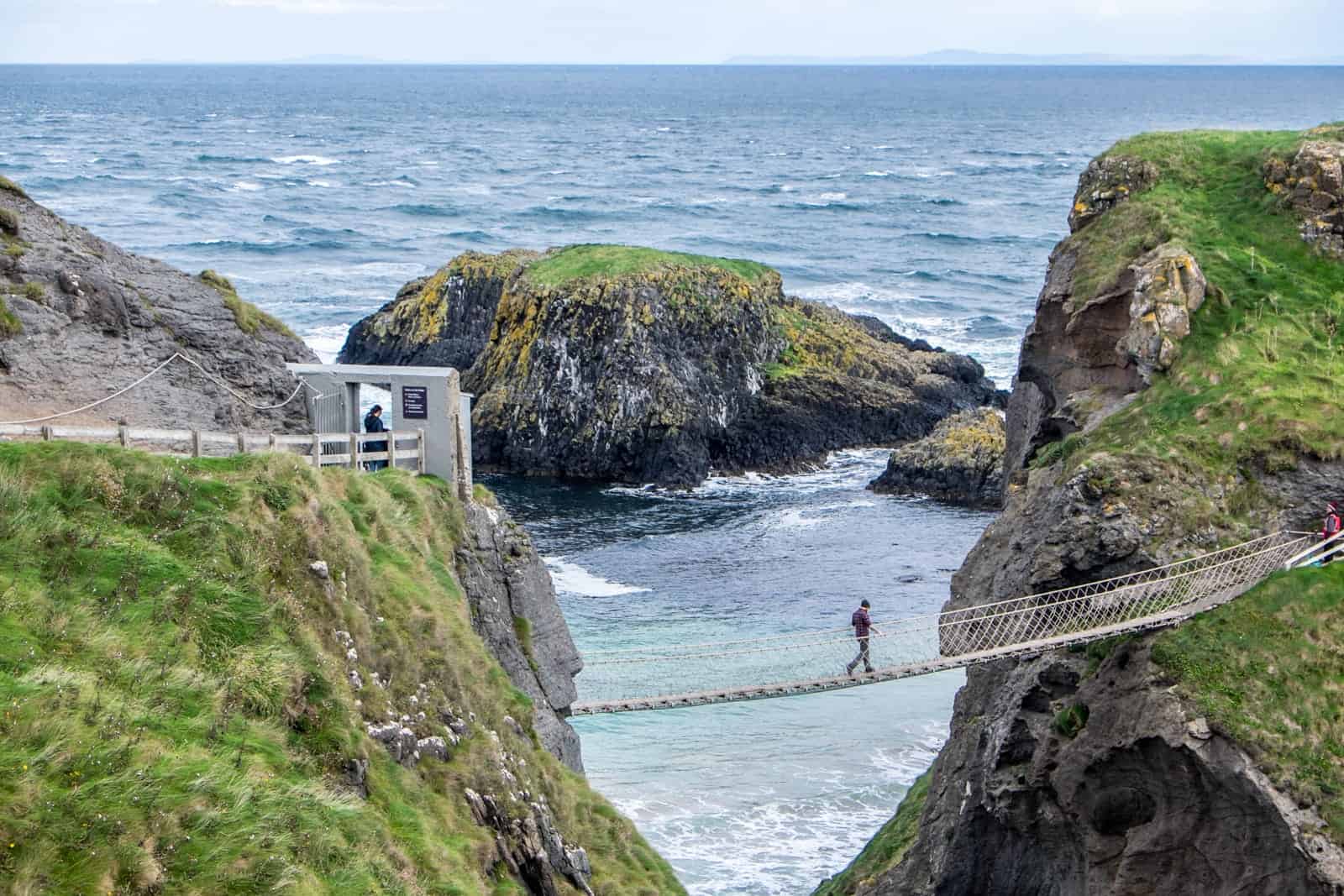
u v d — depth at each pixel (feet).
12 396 105.09
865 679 122.11
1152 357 145.18
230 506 89.40
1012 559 138.00
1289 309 149.28
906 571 215.31
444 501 114.11
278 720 78.07
